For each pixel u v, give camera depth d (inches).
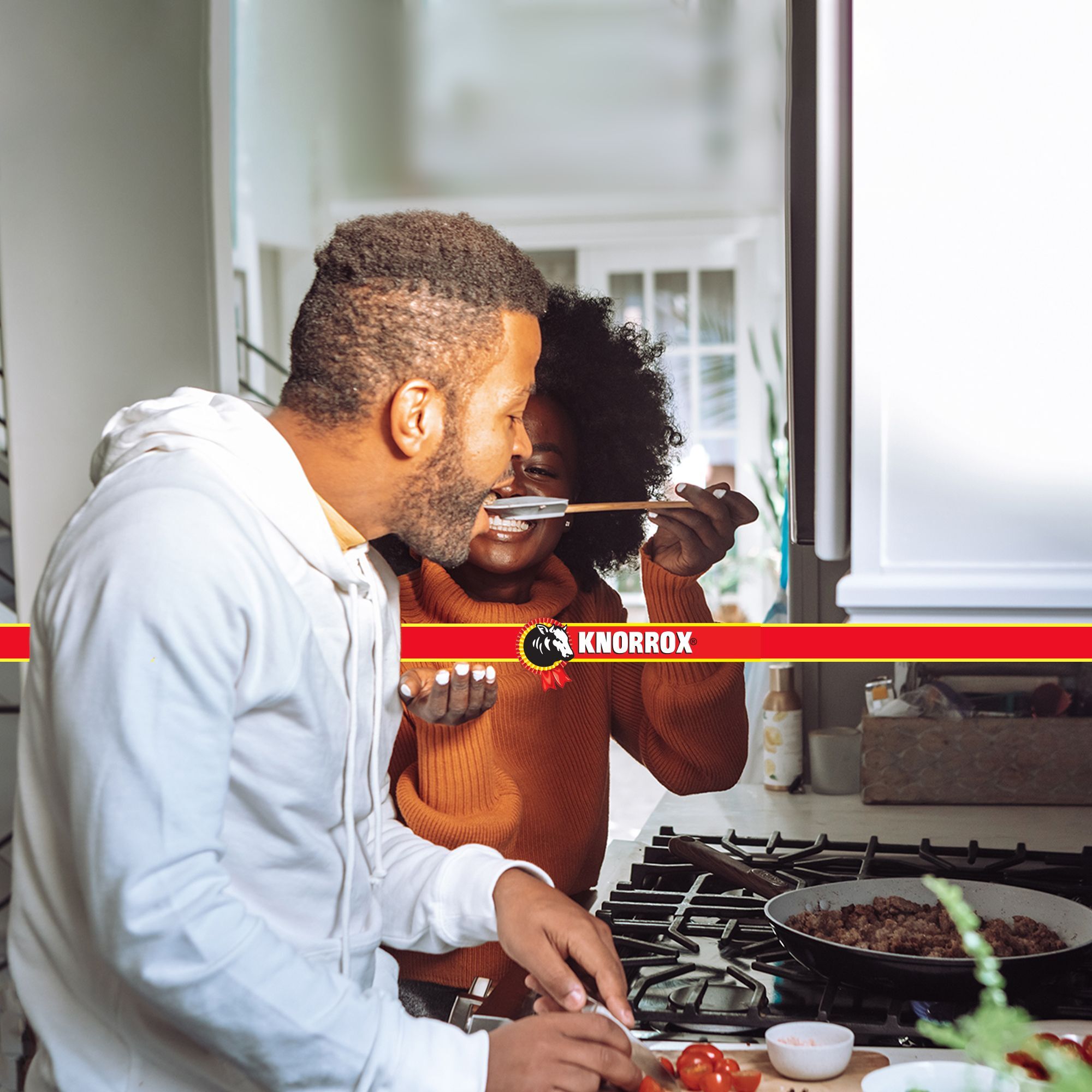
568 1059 27.0
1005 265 29.8
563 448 44.0
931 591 30.5
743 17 40.4
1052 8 29.1
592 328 42.9
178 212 45.3
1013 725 48.9
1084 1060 28.2
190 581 24.2
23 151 45.9
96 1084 27.7
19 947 28.1
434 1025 27.1
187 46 44.3
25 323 47.4
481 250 29.4
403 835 37.0
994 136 29.5
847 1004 34.5
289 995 24.7
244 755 27.4
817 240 30.2
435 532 30.9
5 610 51.1
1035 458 30.1
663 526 44.7
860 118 29.7
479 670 45.1
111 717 23.3
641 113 41.8
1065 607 30.2
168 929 23.3
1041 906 38.0
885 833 47.8
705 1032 33.9
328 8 42.6
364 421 29.1
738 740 48.1
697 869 44.8
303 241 45.1
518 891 33.5
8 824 51.7
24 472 49.1
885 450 30.5
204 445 27.4
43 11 44.8
